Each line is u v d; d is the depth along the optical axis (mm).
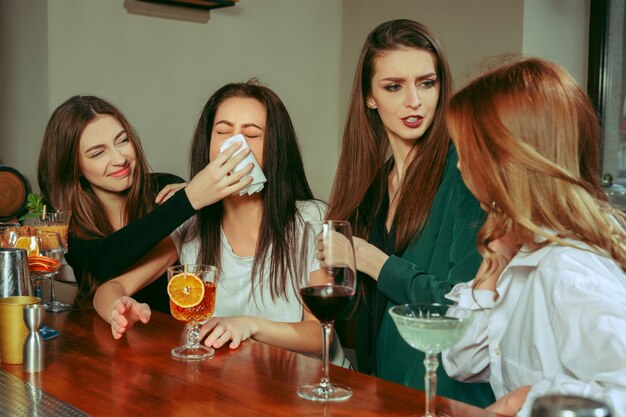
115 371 1441
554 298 1209
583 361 1153
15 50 4035
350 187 2029
